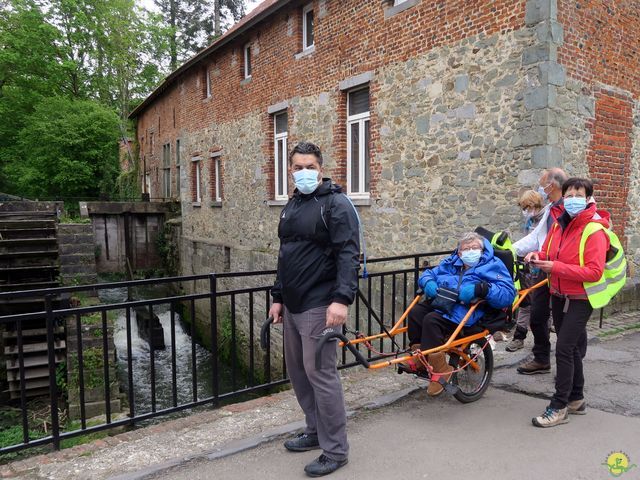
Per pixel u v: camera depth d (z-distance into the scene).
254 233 13.74
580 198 3.24
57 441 3.32
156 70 31.88
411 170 8.25
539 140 6.32
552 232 3.54
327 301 2.78
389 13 8.52
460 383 3.95
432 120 7.82
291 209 2.89
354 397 3.98
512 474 2.76
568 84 6.51
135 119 29.88
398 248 8.59
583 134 6.77
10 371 8.67
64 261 10.98
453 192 7.55
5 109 27.09
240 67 14.17
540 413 3.61
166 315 18.45
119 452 3.17
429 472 2.81
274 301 3.11
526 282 4.29
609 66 7.11
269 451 3.12
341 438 2.86
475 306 3.54
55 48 27.52
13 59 25.45
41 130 25.55
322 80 10.35
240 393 4.06
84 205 14.89
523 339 5.10
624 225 7.57
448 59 7.50
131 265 21.61
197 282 17.41
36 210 14.90
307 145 2.81
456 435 3.28
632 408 3.68
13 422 7.76
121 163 34.16
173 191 21.80
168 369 12.34
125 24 28.17
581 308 3.29
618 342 5.60
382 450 3.09
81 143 26.31
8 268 10.77
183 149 19.17
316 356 2.56
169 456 3.10
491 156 6.95
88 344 8.15
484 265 3.59
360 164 9.73
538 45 6.31
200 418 3.69
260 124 13.08
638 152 7.71
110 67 30.11
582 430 3.30
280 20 11.80
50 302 3.28
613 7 7.13
